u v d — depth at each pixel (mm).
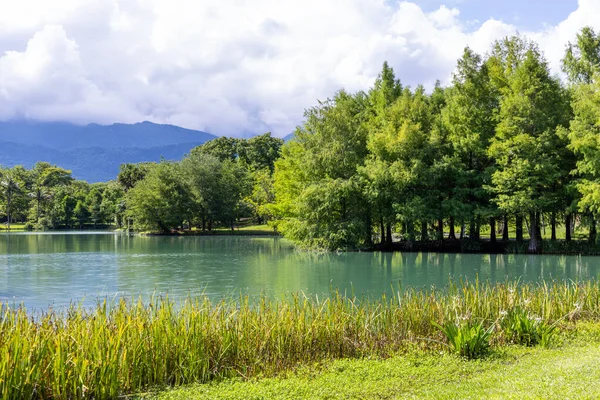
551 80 37000
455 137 39219
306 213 42781
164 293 21484
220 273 28312
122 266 32281
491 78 39781
